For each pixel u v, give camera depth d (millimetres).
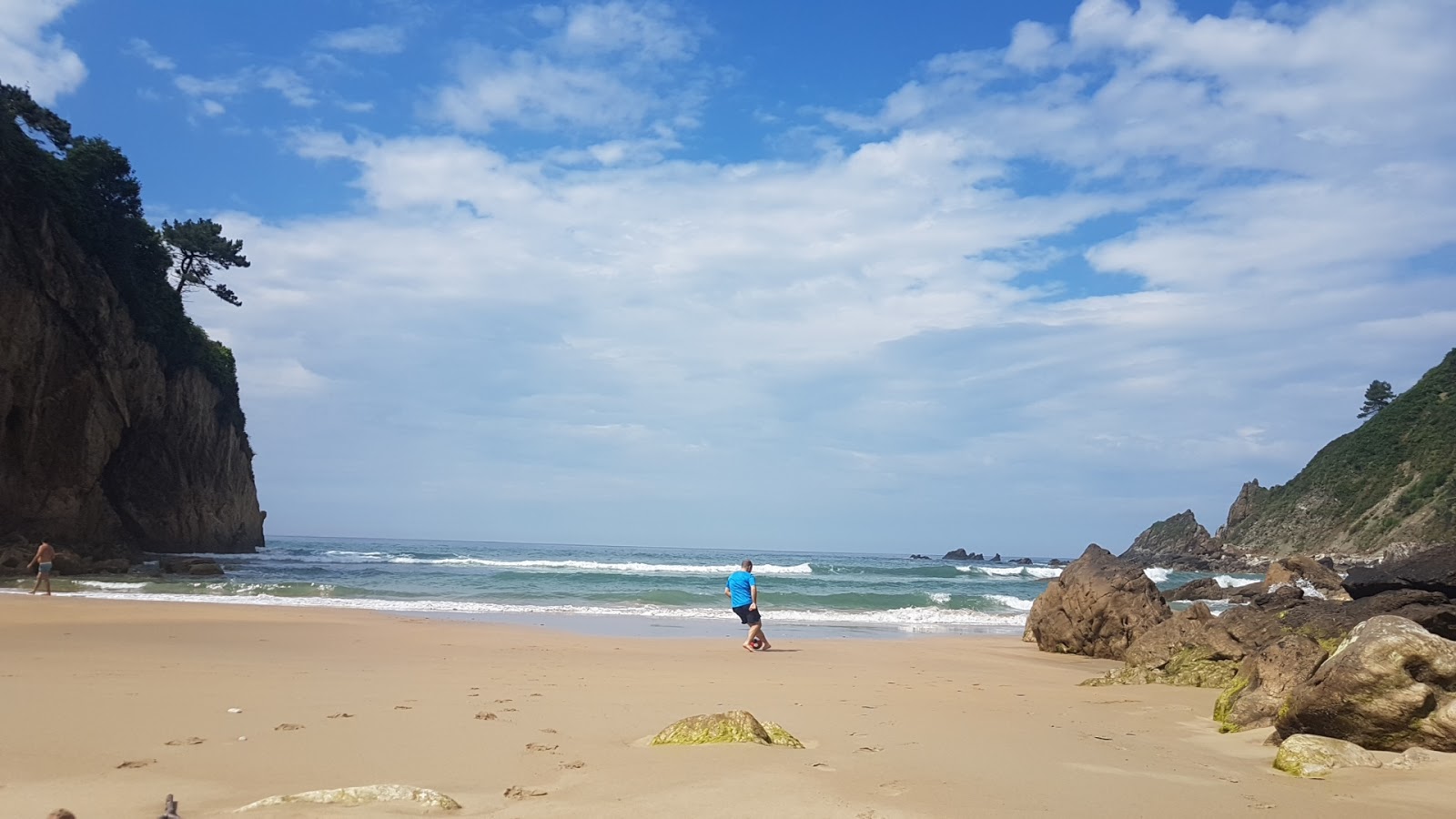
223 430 64562
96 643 14180
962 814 5398
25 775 5844
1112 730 8977
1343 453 120250
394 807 5176
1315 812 5629
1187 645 13617
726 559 91500
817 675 13328
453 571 47469
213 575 39969
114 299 49438
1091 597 18656
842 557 147875
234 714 8375
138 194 55281
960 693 11766
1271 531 121000
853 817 5258
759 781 6039
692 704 9852
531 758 6797
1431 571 13477
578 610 26453
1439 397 112625
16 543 41688
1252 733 8594
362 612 23016
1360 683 7141
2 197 42719
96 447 47156
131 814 4977
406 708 9055
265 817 4926
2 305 41844
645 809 5332
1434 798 5934
